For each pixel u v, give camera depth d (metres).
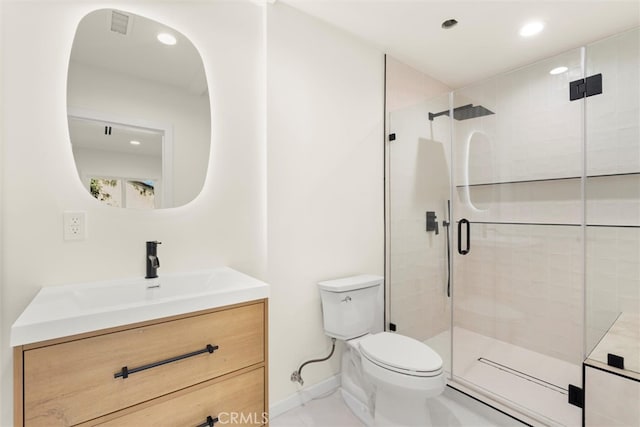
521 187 2.05
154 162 1.40
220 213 1.57
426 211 2.30
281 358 1.74
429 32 2.04
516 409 1.70
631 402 1.30
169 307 0.94
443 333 2.18
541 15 1.84
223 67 1.58
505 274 2.20
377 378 1.43
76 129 1.22
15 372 0.73
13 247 1.09
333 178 2.00
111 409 0.85
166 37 1.43
